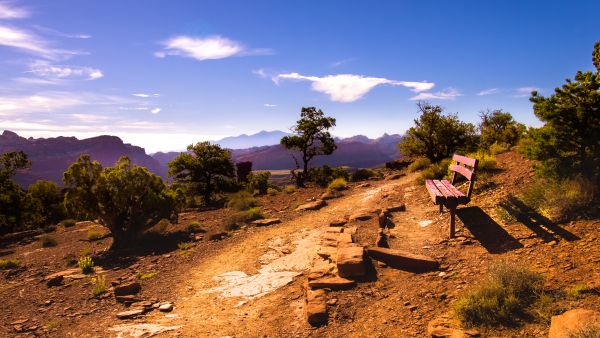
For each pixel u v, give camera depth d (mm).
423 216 8711
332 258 6883
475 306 3953
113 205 10859
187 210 18703
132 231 11289
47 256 10922
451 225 6668
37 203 21672
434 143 23609
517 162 10062
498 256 5383
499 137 23297
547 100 6242
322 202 13359
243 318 5270
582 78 6008
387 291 5207
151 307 6059
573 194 5859
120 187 10805
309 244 8367
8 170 24047
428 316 4262
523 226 6098
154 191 11883
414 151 24406
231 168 26516
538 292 4016
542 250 5070
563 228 5488
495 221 6723
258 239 9570
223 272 7473
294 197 16484
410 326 4148
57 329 5527
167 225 12430
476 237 6344
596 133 5883
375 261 6281
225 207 17766
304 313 5023
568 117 5988
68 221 19094
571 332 2994
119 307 6207
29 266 9766
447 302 4477
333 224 9672
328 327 4535
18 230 20578
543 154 6551
